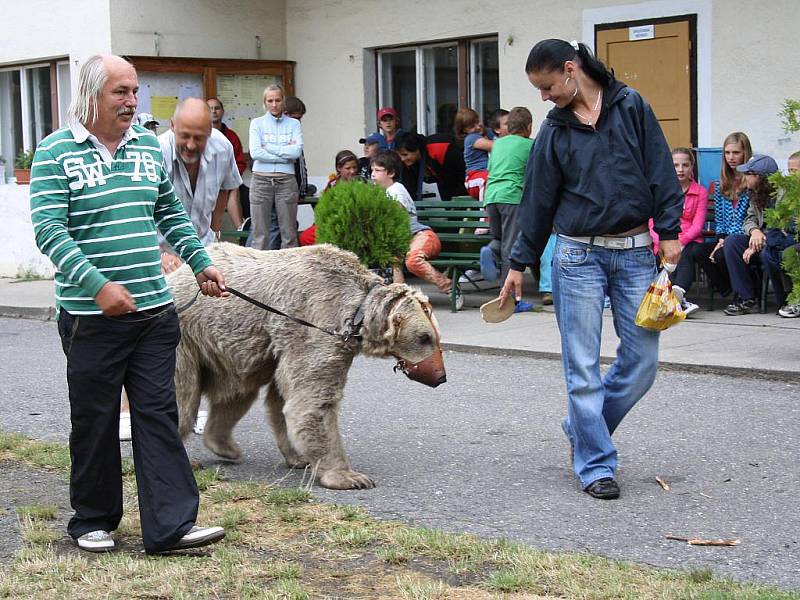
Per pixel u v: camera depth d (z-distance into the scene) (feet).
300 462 20.70
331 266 19.22
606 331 32.96
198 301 19.40
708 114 38.63
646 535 16.56
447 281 36.29
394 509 18.03
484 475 20.01
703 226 35.42
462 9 45.03
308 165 51.65
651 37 39.68
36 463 21.11
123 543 16.48
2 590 14.51
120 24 47.14
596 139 18.13
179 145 21.15
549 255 37.86
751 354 28.81
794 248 28.53
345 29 49.21
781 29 36.50
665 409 24.54
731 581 14.34
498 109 43.68
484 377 28.73
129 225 15.33
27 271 53.21
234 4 49.73
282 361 19.22
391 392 27.32
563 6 41.96
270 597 13.99
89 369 15.39
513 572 14.66
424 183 45.78
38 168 14.97
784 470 19.77
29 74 53.36
